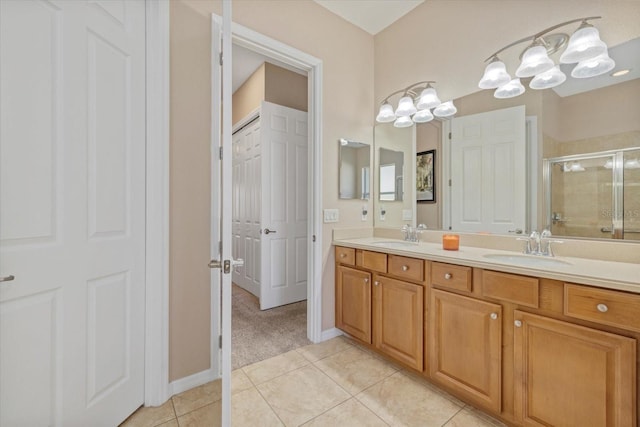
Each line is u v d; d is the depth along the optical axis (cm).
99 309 122
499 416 132
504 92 179
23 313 96
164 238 149
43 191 102
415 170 230
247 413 141
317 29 219
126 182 136
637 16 133
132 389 139
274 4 195
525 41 168
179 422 135
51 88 104
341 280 224
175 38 154
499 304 132
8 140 93
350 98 244
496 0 182
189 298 160
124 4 134
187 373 160
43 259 102
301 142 321
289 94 317
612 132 140
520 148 173
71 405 110
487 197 188
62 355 108
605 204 143
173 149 154
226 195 113
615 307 98
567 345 110
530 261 152
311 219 225
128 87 136
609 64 141
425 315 164
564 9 154
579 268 119
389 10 230
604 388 101
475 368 139
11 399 94
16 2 94
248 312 284
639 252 130
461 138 202
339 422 136
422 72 224
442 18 210
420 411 143
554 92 158
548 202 162
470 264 141
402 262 176
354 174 247
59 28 107
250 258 341
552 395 113
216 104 167
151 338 146
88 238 117
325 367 185
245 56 288
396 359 180
